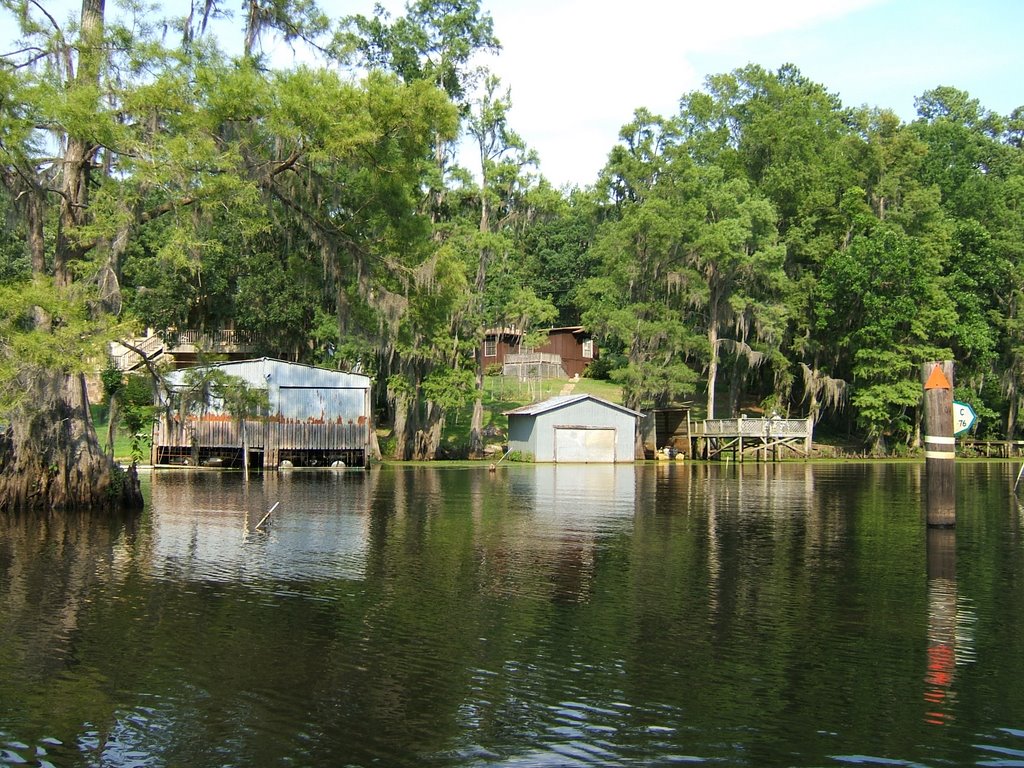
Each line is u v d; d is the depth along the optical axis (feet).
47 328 60.75
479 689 27.55
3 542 55.52
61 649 31.73
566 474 126.21
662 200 171.22
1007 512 72.79
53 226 71.61
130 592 40.75
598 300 184.44
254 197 65.46
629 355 178.29
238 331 162.30
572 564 47.91
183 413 75.97
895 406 188.55
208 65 64.13
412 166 73.10
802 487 100.78
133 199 63.62
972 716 25.35
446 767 22.20
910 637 33.09
